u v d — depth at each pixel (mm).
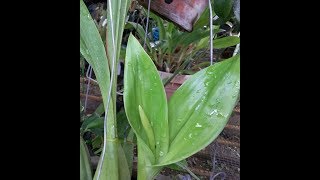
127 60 316
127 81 312
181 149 300
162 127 309
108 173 307
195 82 316
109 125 309
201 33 588
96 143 509
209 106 303
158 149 310
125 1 300
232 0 420
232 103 296
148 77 316
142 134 318
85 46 310
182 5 359
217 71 308
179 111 315
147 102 314
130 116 309
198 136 298
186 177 551
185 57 682
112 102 308
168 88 565
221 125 295
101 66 309
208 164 631
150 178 318
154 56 683
